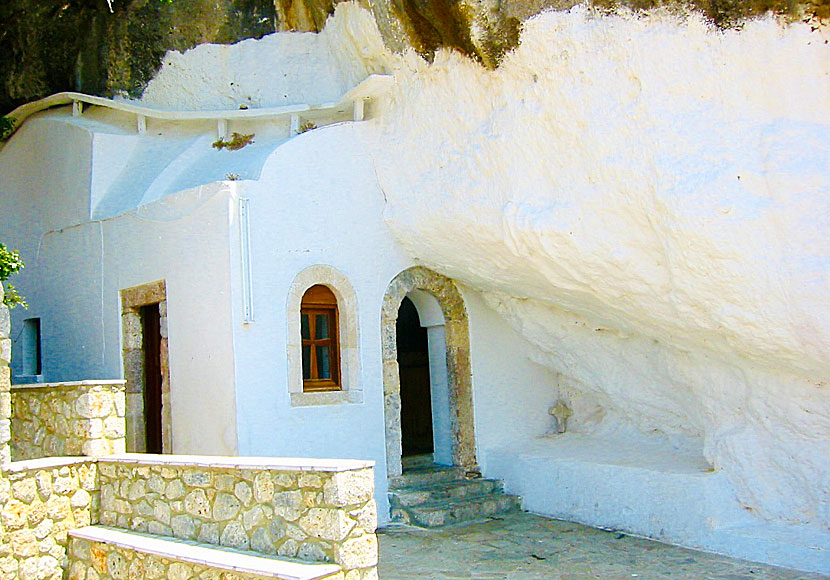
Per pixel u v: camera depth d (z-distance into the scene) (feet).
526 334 32.76
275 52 35.19
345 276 29.35
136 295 30.73
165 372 29.09
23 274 37.96
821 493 22.74
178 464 19.27
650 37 21.22
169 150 34.53
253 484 17.51
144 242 30.40
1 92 39.70
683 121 20.76
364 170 30.35
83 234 33.94
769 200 19.52
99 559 19.79
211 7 35.50
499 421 33.17
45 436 23.39
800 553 22.08
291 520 16.66
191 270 28.07
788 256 19.52
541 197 24.88
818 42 18.97
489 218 26.58
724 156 20.13
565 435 33.30
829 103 19.01
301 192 28.58
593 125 22.72
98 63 36.96
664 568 22.67
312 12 34.42
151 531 20.02
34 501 20.24
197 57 35.73
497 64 25.41
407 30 27.96
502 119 25.64
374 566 16.28
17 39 38.22
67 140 35.76
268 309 27.20
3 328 20.02
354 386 29.07
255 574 15.69
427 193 28.78
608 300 25.80
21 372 37.50
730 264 20.43
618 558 23.85
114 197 34.06
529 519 29.37
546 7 23.43
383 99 30.48
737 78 19.99
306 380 28.76
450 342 32.58
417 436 42.83
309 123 33.14
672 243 21.45
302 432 27.43
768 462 23.89
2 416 19.81
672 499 25.48
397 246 30.96
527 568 22.98
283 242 27.91
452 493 30.30
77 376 33.63
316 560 16.08
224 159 32.83
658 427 29.73
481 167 26.63
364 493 16.29
